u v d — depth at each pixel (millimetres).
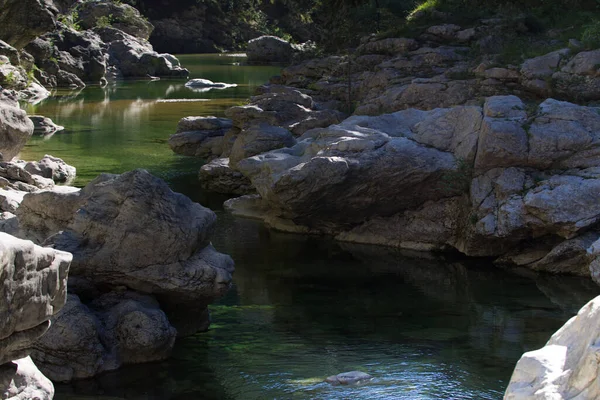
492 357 8617
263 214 15648
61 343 7668
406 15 28000
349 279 12023
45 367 7684
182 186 17891
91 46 43281
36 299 4156
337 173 13188
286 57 57906
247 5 76250
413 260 13203
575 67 17562
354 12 28266
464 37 22734
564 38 20312
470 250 13375
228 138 19047
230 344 8922
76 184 17062
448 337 9391
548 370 3676
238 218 15625
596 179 12477
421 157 13727
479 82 18922
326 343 9086
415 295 11266
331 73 25109
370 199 13867
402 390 7492
